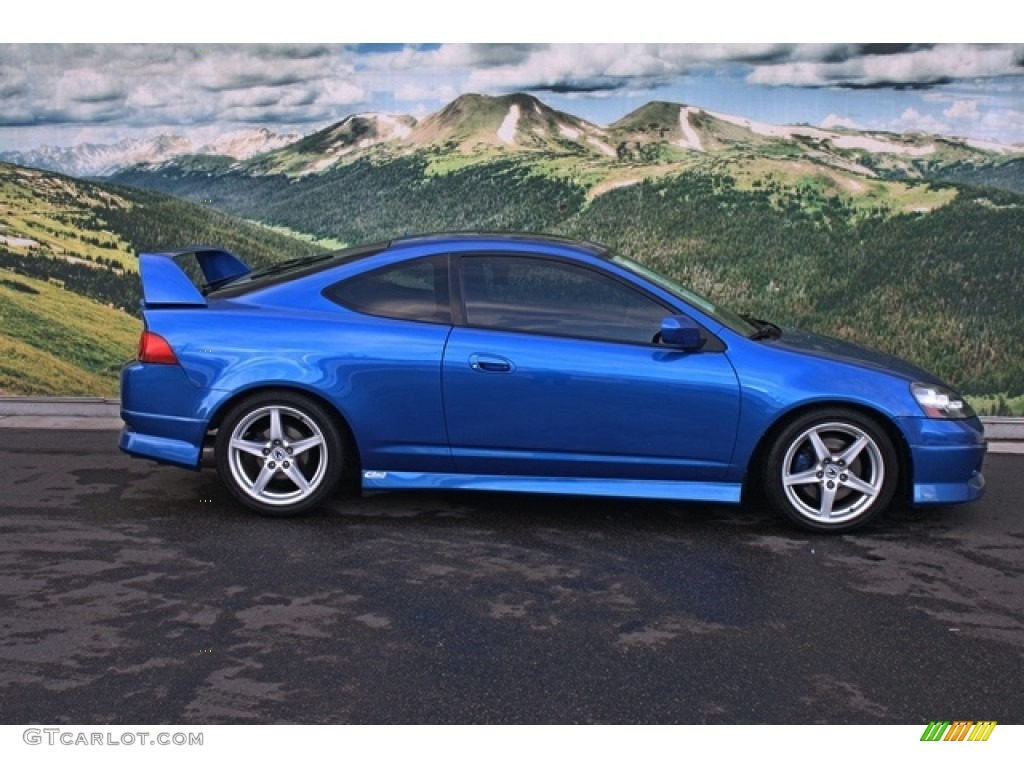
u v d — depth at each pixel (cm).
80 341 835
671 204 834
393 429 538
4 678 379
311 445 545
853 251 820
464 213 854
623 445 534
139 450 548
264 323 542
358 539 523
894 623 436
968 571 494
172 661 393
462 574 480
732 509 580
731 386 526
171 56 830
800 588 471
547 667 394
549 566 492
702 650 409
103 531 530
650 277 552
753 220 828
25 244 820
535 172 845
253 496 550
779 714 365
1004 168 795
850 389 526
